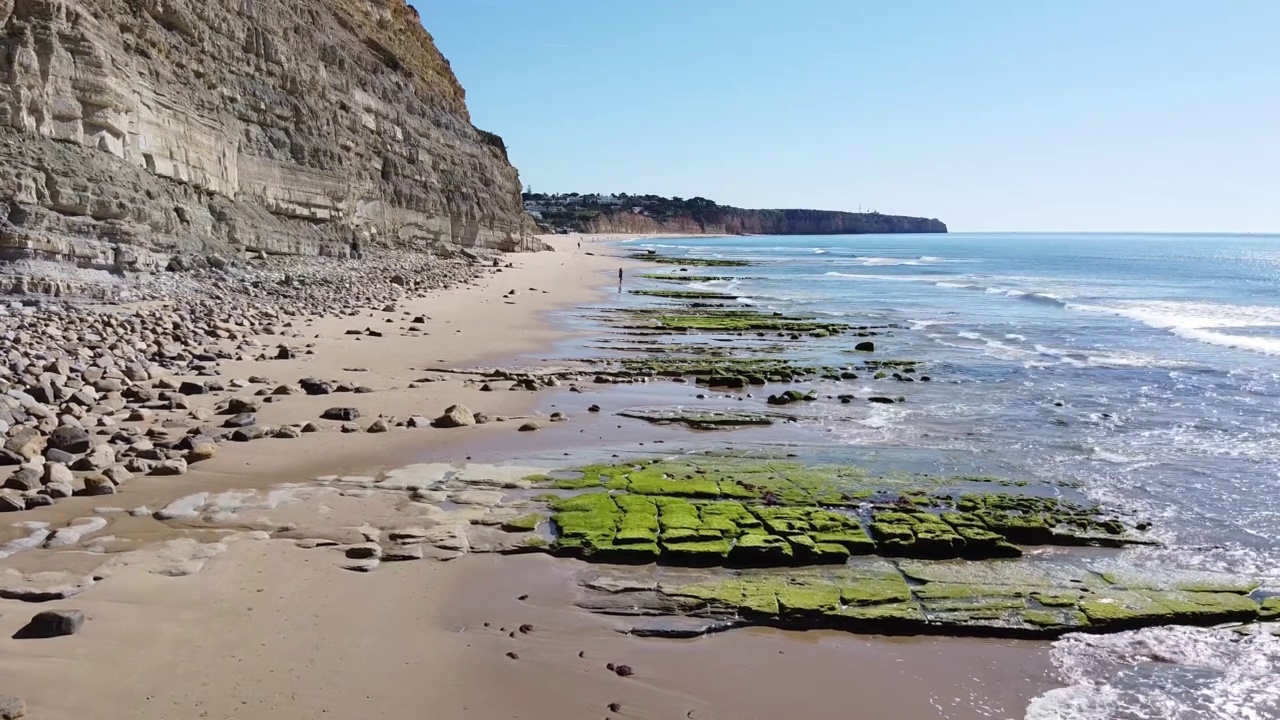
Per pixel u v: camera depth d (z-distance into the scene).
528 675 6.90
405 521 9.84
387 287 35.97
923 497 11.52
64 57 22.36
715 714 6.58
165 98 28.23
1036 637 7.98
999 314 38.97
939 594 8.62
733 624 7.95
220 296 25.55
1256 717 6.84
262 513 9.88
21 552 8.44
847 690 7.03
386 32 67.25
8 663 6.42
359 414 14.82
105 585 7.80
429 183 62.22
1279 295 50.59
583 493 11.13
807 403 18.27
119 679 6.35
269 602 7.76
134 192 24.53
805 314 37.97
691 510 10.43
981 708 6.87
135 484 10.57
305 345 21.34
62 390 13.64
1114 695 7.12
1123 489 12.42
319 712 6.15
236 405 14.31
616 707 6.55
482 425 14.79
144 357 17.16
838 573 9.08
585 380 19.91
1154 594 8.75
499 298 38.16
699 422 15.99
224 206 32.78
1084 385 20.97
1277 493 12.30
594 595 8.37
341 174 44.12
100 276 22.16
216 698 6.20
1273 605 8.52
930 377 21.97
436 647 7.23
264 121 38.09
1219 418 17.34
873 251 142.38
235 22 36.50
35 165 20.91
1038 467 13.49
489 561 9.00
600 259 88.94
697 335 29.91
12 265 19.70
